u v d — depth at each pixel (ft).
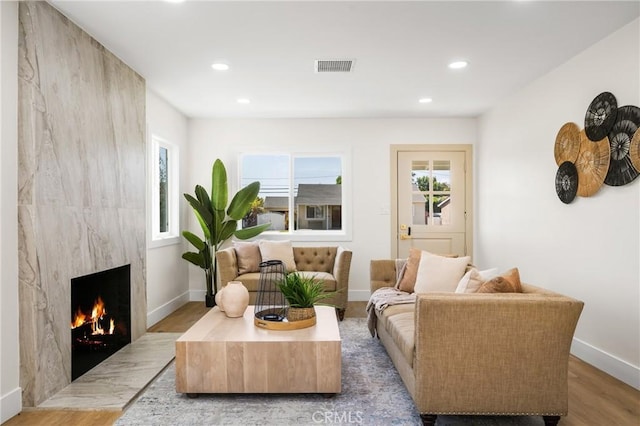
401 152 17.93
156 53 10.55
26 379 7.67
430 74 12.13
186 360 8.04
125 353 10.73
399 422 7.19
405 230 17.93
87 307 9.70
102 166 10.03
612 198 9.39
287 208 18.54
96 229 9.75
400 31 9.28
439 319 6.64
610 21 8.81
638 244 8.66
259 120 17.98
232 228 16.65
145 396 8.24
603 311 9.70
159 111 14.66
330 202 18.51
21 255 7.56
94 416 7.45
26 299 7.62
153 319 13.89
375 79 12.62
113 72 10.59
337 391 8.05
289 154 18.31
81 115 9.13
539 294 7.11
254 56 10.76
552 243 11.75
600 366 9.77
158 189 15.26
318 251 16.75
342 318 14.58
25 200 7.57
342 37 9.61
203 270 17.90
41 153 7.80
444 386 6.73
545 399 6.75
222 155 17.93
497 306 6.59
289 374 8.05
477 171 17.67
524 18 8.68
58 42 8.33
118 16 8.58
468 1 7.99
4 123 7.20
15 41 7.41
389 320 9.37
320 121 17.95
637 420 7.34
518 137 13.78
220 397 8.19
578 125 10.60
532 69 11.70
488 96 14.47
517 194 13.88
